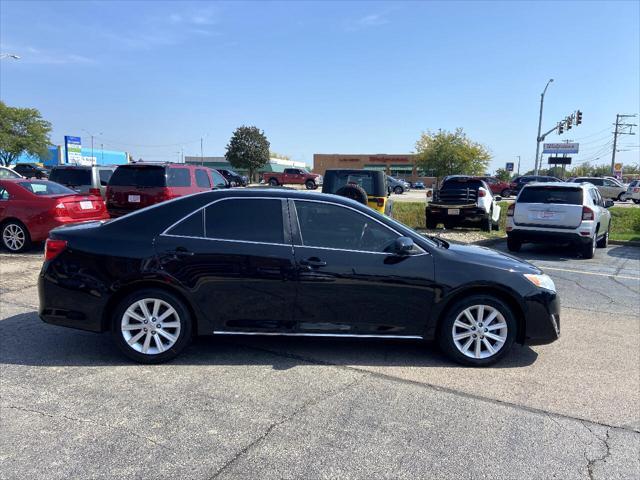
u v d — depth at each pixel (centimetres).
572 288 813
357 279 445
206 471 289
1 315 576
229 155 6391
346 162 8444
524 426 352
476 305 456
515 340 477
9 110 5216
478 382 426
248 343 504
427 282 450
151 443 317
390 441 326
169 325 444
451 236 1410
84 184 1360
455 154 4722
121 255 436
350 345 507
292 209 457
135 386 399
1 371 423
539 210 1135
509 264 470
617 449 326
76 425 337
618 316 649
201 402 374
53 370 427
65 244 448
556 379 437
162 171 1110
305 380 419
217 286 441
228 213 454
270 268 441
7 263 873
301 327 450
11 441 315
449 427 347
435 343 493
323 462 301
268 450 312
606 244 1364
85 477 281
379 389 405
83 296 439
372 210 467
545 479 291
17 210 955
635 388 422
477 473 295
